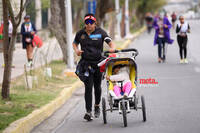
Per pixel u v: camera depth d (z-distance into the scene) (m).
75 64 36.12
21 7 22.06
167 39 43.91
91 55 19.52
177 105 23.30
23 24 37.28
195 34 88.94
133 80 19.61
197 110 21.89
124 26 83.00
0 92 24.70
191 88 28.69
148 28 106.44
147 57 49.97
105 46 43.06
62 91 26.53
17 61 42.38
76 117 21.30
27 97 24.06
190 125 18.80
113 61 19.48
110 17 73.75
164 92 27.44
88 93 20.00
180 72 36.62
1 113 19.89
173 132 17.62
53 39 67.25
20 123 17.78
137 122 19.59
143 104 19.39
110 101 19.44
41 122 20.31
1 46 50.75
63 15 39.84
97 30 19.59
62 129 18.94
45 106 21.77
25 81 27.20
